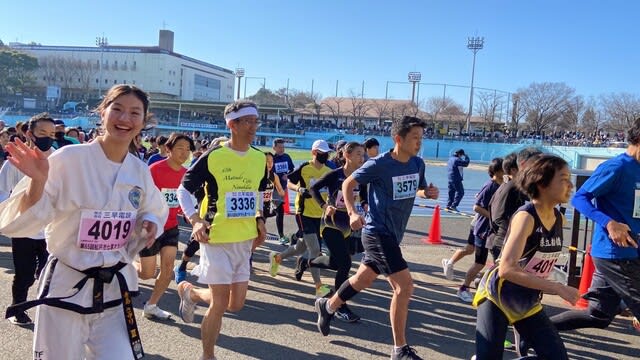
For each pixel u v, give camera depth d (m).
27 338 4.50
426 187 4.87
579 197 4.37
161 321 5.15
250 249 4.14
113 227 2.71
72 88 100.31
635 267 4.21
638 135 4.25
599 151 40.00
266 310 5.74
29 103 83.88
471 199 20.02
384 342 4.99
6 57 90.75
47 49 113.88
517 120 72.38
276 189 9.05
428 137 53.47
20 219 2.44
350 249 6.70
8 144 2.36
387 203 4.41
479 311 3.44
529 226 3.21
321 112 82.06
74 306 2.59
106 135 2.70
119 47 114.69
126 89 2.72
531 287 3.05
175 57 116.81
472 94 64.44
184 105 69.00
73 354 2.63
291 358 4.49
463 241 10.62
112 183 2.71
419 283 7.23
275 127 62.41
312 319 5.53
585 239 6.88
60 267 2.67
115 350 2.64
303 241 6.79
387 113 75.62
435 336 5.26
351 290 4.66
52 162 2.55
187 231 10.03
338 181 5.81
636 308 4.20
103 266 2.70
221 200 3.98
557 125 70.56
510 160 5.57
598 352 5.03
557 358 3.20
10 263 6.82
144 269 4.94
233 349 4.60
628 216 4.29
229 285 3.99
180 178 5.15
